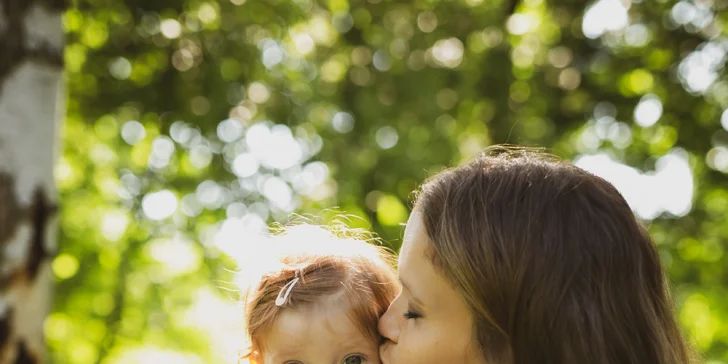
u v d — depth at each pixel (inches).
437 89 258.1
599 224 58.2
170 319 345.4
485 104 276.5
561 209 58.3
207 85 253.8
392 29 262.7
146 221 300.2
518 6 276.4
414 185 262.7
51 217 133.4
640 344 56.9
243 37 251.4
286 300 73.7
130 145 287.9
